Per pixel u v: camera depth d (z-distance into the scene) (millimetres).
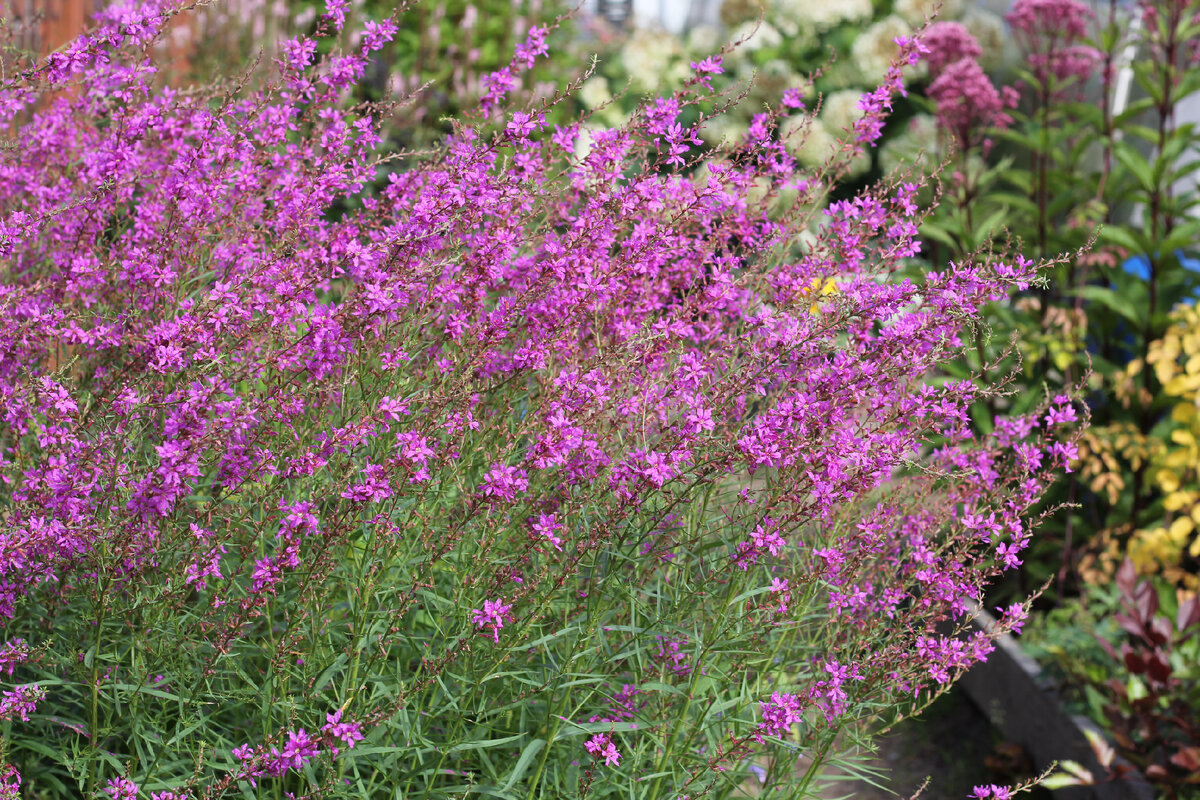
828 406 2361
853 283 2459
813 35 9992
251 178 2662
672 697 2697
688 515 2609
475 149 2443
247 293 2338
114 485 2197
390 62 8320
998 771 4859
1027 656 5012
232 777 2098
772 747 2695
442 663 2277
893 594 2771
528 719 2697
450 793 2438
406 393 2564
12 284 2742
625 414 2449
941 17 9555
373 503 2244
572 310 2410
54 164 2932
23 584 2242
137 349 2293
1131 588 4281
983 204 6590
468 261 2432
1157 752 4277
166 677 2367
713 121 9414
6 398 2240
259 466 2217
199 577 2256
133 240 2664
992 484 2916
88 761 2314
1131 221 6809
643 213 2646
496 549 2492
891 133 9109
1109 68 5953
